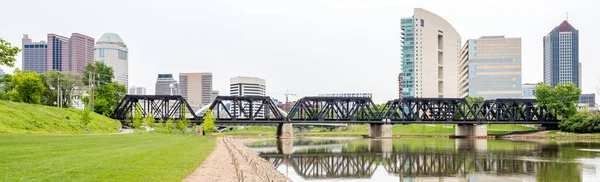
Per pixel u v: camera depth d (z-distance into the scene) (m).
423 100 163.75
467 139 148.88
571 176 52.47
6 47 83.12
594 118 143.62
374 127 170.12
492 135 162.38
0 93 139.62
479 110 163.38
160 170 33.59
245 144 123.56
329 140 148.75
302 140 150.00
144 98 144.75
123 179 27.69
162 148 52.44
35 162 31.80
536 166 62.03
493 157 75.62
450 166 64.50
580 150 89.19
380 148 103.06
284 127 162.38
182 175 32.84
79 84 159.75
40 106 102.50
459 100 164.62
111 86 150.62
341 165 67.81
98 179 26.88
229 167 43.66
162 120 135.38
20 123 78.62
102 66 164.50
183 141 74.25
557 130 158.38
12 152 37.06
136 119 111.38
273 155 84.88
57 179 25.72
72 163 32.50
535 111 165.88
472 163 67.38
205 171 37.12
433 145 112.12
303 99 156.62
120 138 70.25
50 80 153.00
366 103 160.38
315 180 53.03
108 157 37.72
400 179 53.72
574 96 160.00
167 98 146.38
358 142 132.75
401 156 81.06
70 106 159.38
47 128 84.00
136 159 38.28
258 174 41.50
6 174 26.22
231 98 150.75
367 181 52.34
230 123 148.50
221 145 81.81
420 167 64.38
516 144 112.88
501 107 166.25
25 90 125.00
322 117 156.88
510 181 49.72
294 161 73.38
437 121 160.00
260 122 149.25
